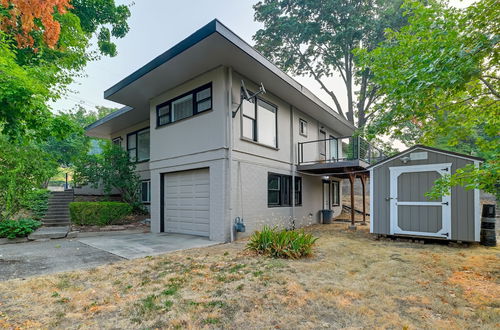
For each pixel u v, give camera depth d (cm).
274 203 973
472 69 326
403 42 438
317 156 1290
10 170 791
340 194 1595
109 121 1310
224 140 755
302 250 546
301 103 1073
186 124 863
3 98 454
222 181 750
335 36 1867
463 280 405
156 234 879
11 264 496
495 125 445
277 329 268
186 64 759
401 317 289
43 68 597
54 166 1037
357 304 322
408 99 403
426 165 720
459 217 670
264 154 910
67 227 909
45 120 525
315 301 331
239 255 561
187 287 378
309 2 1920
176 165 888
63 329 268
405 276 425
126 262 511
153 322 282
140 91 940
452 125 465
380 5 1845
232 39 652
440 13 396
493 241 664
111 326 274
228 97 768
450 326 270
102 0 1181
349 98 2159
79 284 390
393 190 764
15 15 523
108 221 1014
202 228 820
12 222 743
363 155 1080
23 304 321
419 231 717
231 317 292
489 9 324
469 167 365
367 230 957
